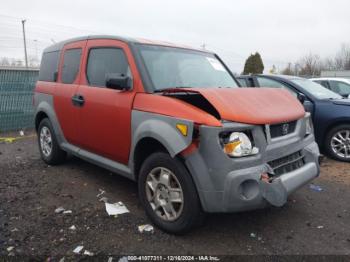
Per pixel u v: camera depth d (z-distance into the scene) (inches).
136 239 132.9
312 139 158.6
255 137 123.4
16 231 136.5
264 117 126.1
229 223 147.9
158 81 152.5
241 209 119.6
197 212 127.2
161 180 136.4
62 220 147.2
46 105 217.3
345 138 251.0
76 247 126.3
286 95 158.4
